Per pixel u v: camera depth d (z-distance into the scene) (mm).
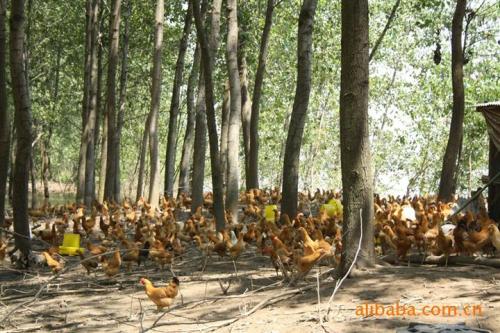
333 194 26125
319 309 7699
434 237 11117
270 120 43469
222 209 15492
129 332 8109
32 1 32875
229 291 10188
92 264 12461
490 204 14859
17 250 13938
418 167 48875
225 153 26094
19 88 14117
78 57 38438
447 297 8102
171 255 12484
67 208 24516
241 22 28016
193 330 7793
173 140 28938
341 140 10094
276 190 27375
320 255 9438
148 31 35000
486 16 31484
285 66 42125
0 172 14844
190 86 29266
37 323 9117
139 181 29094
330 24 34906
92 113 27859
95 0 28828
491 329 6707
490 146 14898
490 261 10312
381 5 33500
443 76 39375
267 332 7262
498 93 33875
